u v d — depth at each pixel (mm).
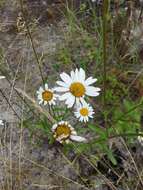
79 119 234
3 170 245
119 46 294
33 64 298
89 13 322
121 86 274
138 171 232
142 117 257
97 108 265
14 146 255
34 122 259
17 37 315
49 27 321
